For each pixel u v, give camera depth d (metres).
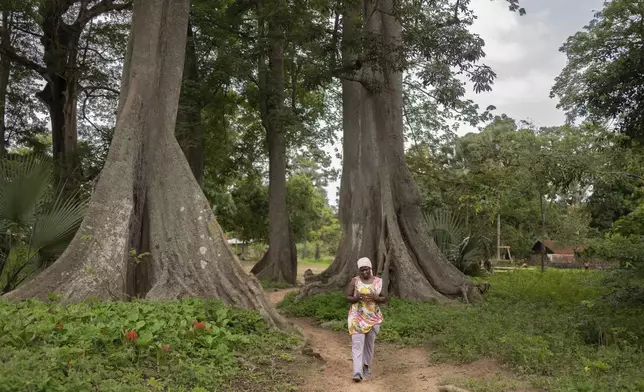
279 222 25.58
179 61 12.46
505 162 29.30
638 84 14.28
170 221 11.12
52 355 5.46
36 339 6.14
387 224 15.64
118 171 10.98
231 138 31.81
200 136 24.03
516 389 6.48
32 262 11.10
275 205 25.67
